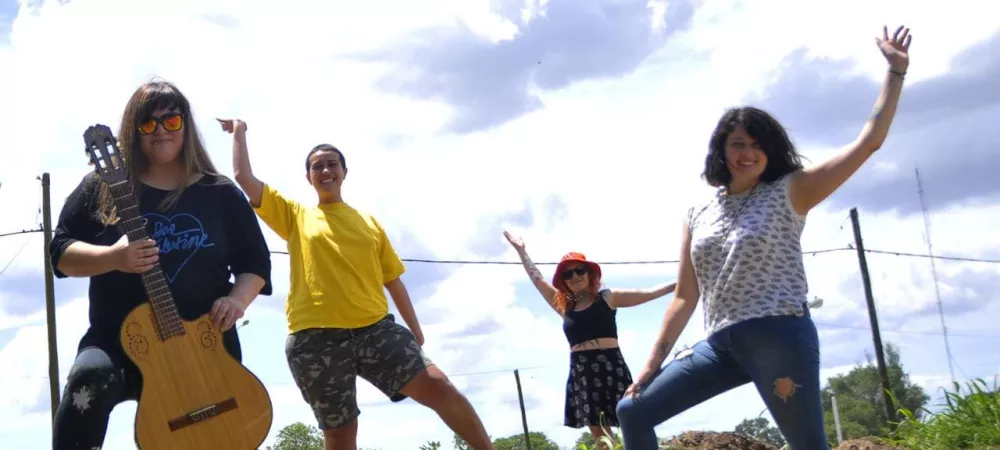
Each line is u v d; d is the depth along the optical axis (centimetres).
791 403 404
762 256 414
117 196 407
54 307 2127
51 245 414
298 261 546
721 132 432
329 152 560
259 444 412
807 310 416
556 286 759
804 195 421
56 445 388
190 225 425
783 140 427
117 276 412
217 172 448
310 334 530
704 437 681
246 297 432
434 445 629
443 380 521
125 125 426
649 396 442
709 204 440
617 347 745
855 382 2092
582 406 735
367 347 529
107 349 404
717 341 426
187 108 433
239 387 413
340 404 530
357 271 537
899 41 409
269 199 553
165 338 404
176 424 399
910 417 707
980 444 637
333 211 554
